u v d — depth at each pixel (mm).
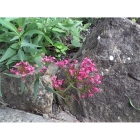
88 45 1076
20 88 1010
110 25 1044
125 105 1011
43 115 1026
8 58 989
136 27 1029
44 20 1150
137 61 1000
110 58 1007
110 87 1011
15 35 1014
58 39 1250
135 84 1000
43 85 1007
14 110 1036
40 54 996
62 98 1058
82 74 927
